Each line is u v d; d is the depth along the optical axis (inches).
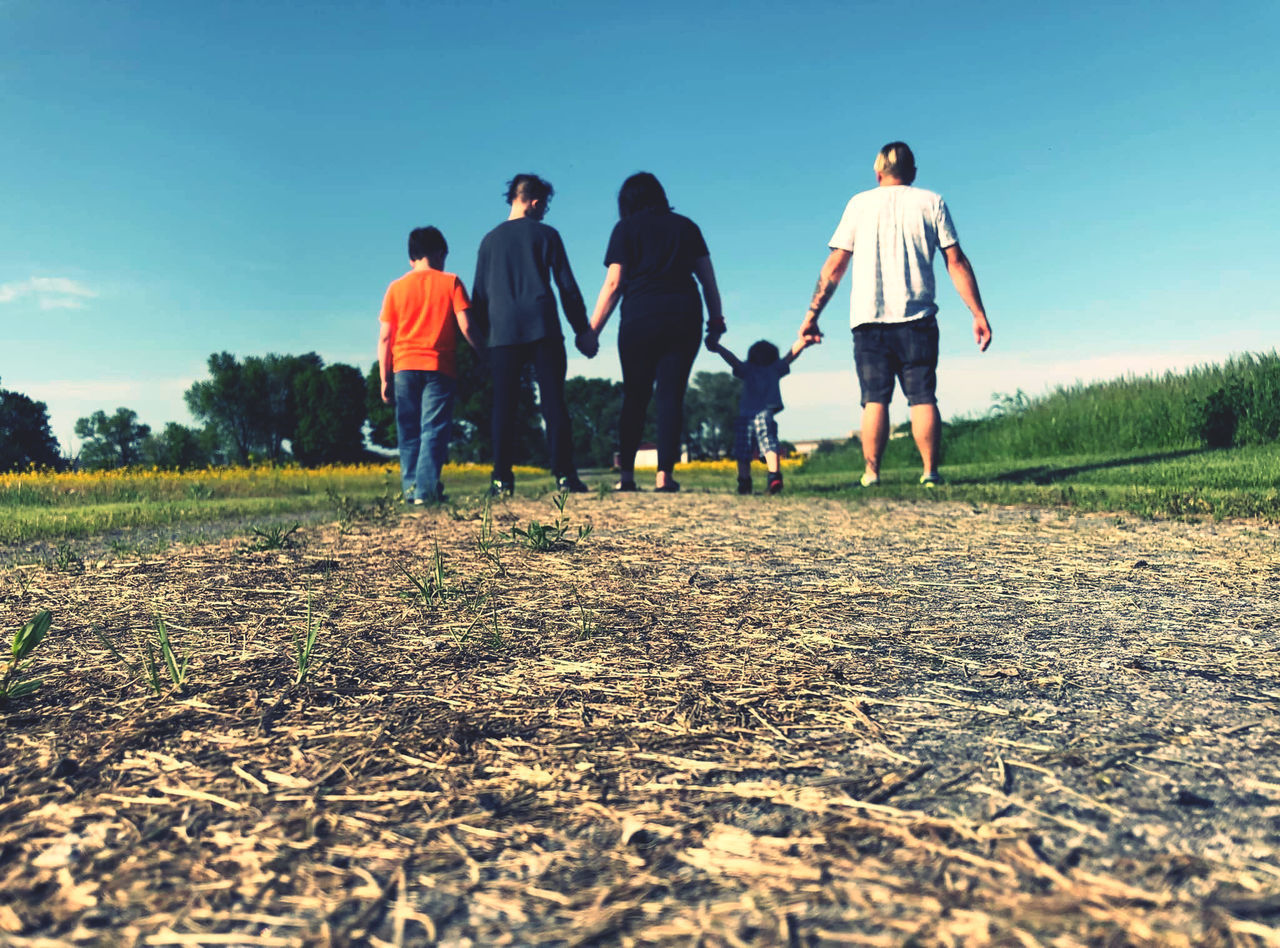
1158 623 76.0
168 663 59.2
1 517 214.5
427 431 234.2
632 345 229.5
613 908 31.1
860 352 236.4
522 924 30.2
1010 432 493.4
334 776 44.1
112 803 41.1
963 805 39.1
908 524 149.6
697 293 231.9
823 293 239.3
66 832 38.1
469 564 109.5
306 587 96.6
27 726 52.2
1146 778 41.8
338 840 37.0
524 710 54.2
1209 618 77.5
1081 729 49.1
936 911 30.2
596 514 164.7
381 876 33.9
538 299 219.0
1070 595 89.0
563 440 227.6
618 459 244.2
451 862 35.0
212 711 54.6
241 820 39.1
